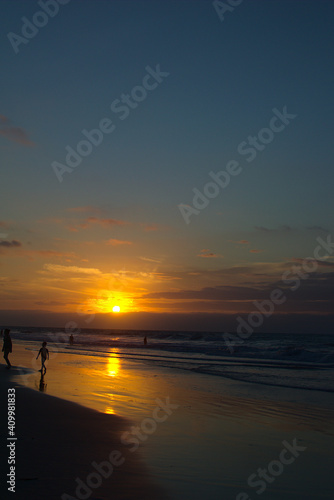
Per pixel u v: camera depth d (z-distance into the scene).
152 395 14.59
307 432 9.61
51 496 5.01
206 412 11.75
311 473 6.74
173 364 28.03
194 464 6.92
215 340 80.06
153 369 24.30
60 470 6.01
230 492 5.73
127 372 22.19
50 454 6.76
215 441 8.57
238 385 17.80
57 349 44.44
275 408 12.59
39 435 8.02
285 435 9.28
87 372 21.48
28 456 6.54
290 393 15.69
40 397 12.72
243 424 10.34
